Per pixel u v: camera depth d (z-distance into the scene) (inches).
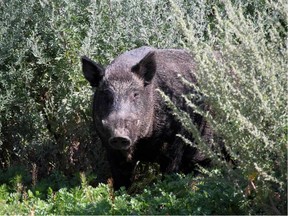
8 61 652.7
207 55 456.4
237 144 422.3
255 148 419.8
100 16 654.5
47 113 666.8
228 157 563.5
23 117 665.6
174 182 522.9
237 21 449.4
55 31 648.4
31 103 664.4
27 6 657.6
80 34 664.4
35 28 645.3
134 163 588.1
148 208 472.4
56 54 657.0
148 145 575.8
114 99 542.3
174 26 652.1
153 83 568.1
